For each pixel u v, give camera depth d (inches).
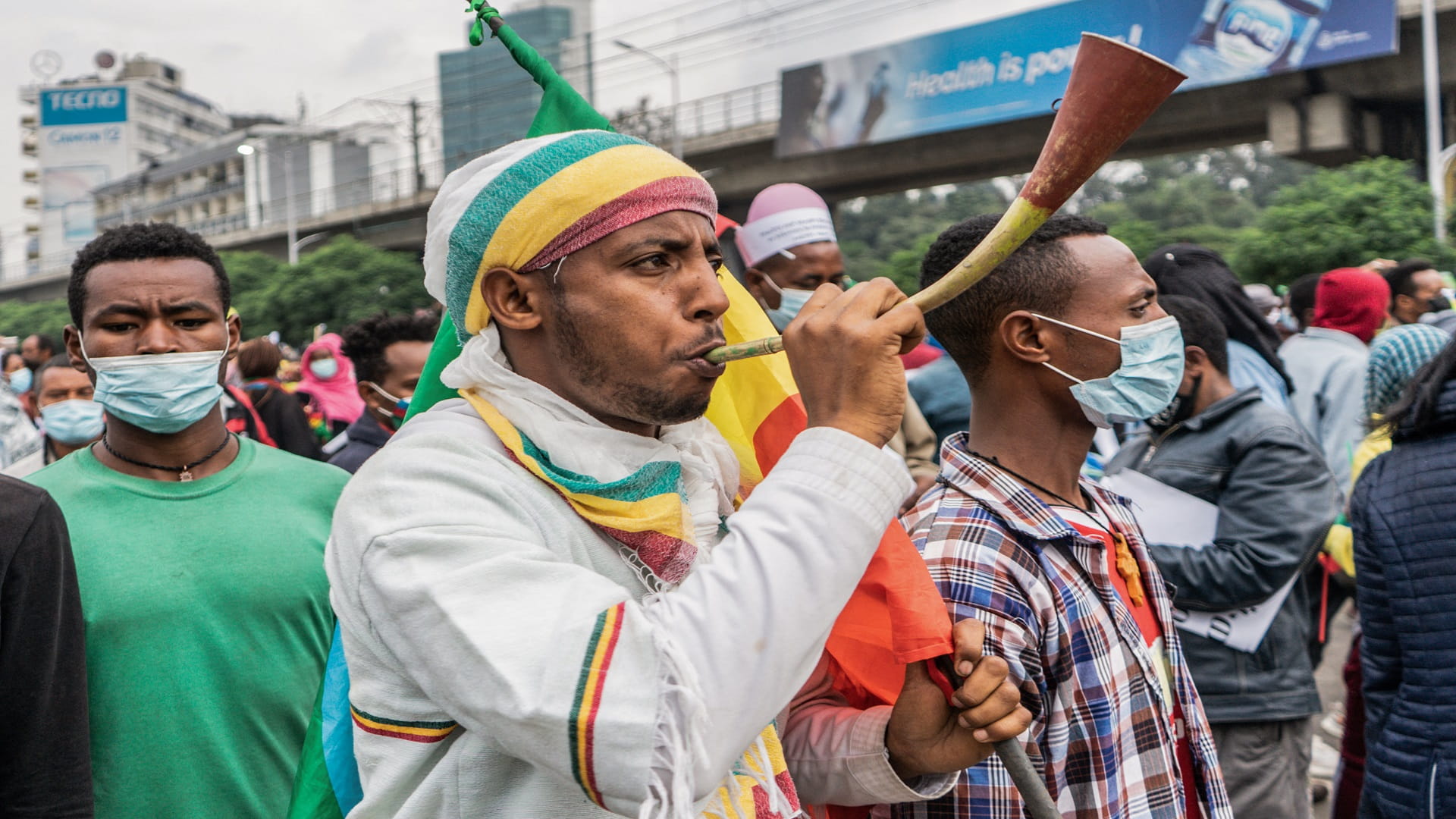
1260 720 112.9
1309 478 113.0
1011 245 47.2
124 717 83.9
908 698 59.2
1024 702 66.0
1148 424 126.6
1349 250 839.1
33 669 69.4
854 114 1349.7
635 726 42.2
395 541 46.8
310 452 216.1
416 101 2053.4
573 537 50.4
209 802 85.2
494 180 50.8
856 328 47.2
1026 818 64.6
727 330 65.7
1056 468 75.9
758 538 44.8
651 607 45.8
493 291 51.5
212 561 89.0
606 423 53.1
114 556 87.1
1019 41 1213.7
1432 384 93.3
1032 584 66.6
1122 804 66.4
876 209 3068.4
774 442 64.0
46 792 70.1
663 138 1540.4
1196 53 1084.5
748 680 43.3
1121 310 73.7
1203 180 2792.8
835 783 62.8
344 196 3410.4
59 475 92.0
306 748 59.4
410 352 174.4
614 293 49.4
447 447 50.6
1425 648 91.0
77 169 4010.8
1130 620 70.7
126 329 92.3
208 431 95.7
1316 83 1091.3
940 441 181.0
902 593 57.2
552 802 48.2
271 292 1862.7
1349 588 155.7
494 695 43.5
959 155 1334.9
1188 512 116.6
